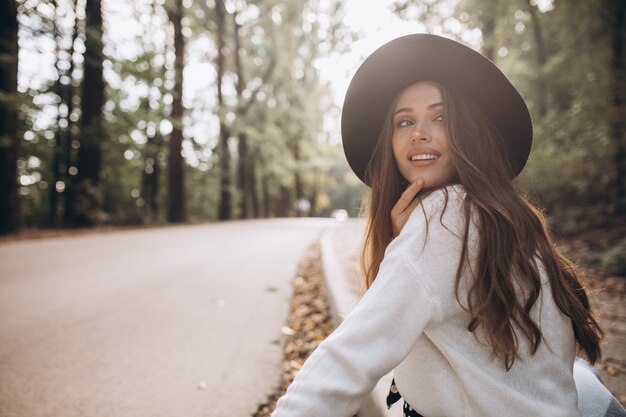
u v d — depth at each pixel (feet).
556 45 44.24
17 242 28.60
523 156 3.72
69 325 12.14
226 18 76.28
